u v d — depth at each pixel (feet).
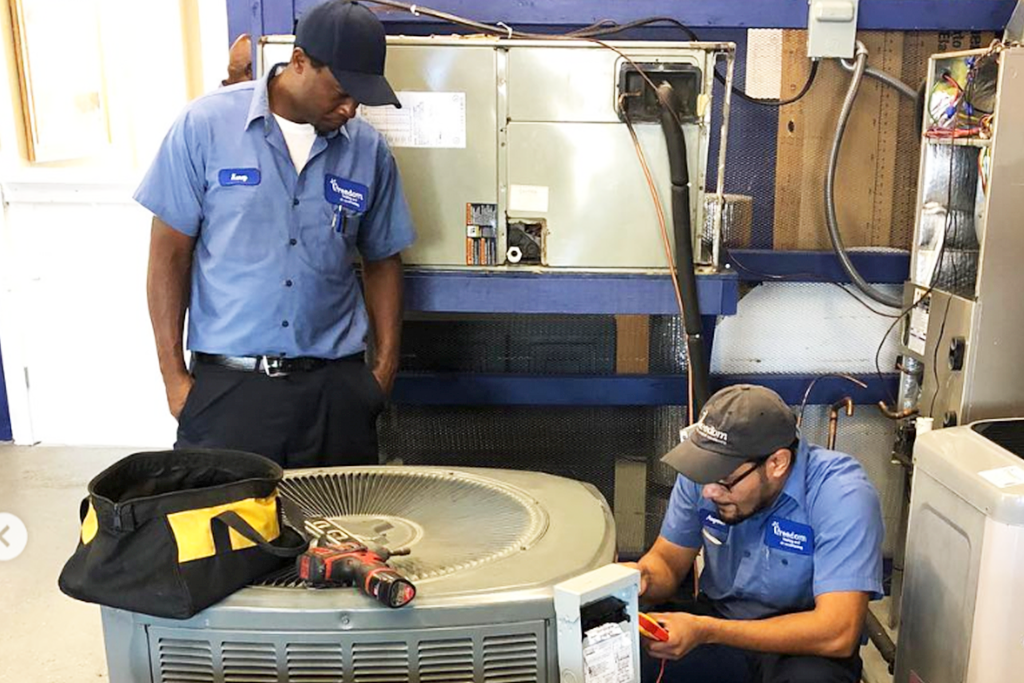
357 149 7.11
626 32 8.61
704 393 8.02
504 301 7.86
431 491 4.95
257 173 6.72
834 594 5.73
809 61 8.71
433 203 7.82
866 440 9.67
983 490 5.74
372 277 7.72
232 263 6.82
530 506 4.66
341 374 7.23
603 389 8.98
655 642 5.21
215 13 12.55
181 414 6.97
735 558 6.27
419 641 3.74
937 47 8.75
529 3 8.33
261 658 3.80
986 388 7.52
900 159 9.02
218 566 3.76
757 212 9.10
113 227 12.60
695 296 7.72
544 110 7.58
